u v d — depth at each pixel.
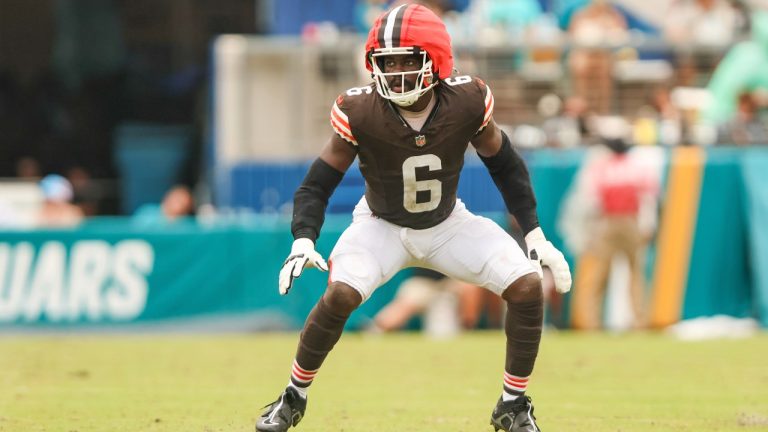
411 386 26.66
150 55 64.44
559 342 36.59
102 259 40.09
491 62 46.81
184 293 40.31
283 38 52.00
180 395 24.86
